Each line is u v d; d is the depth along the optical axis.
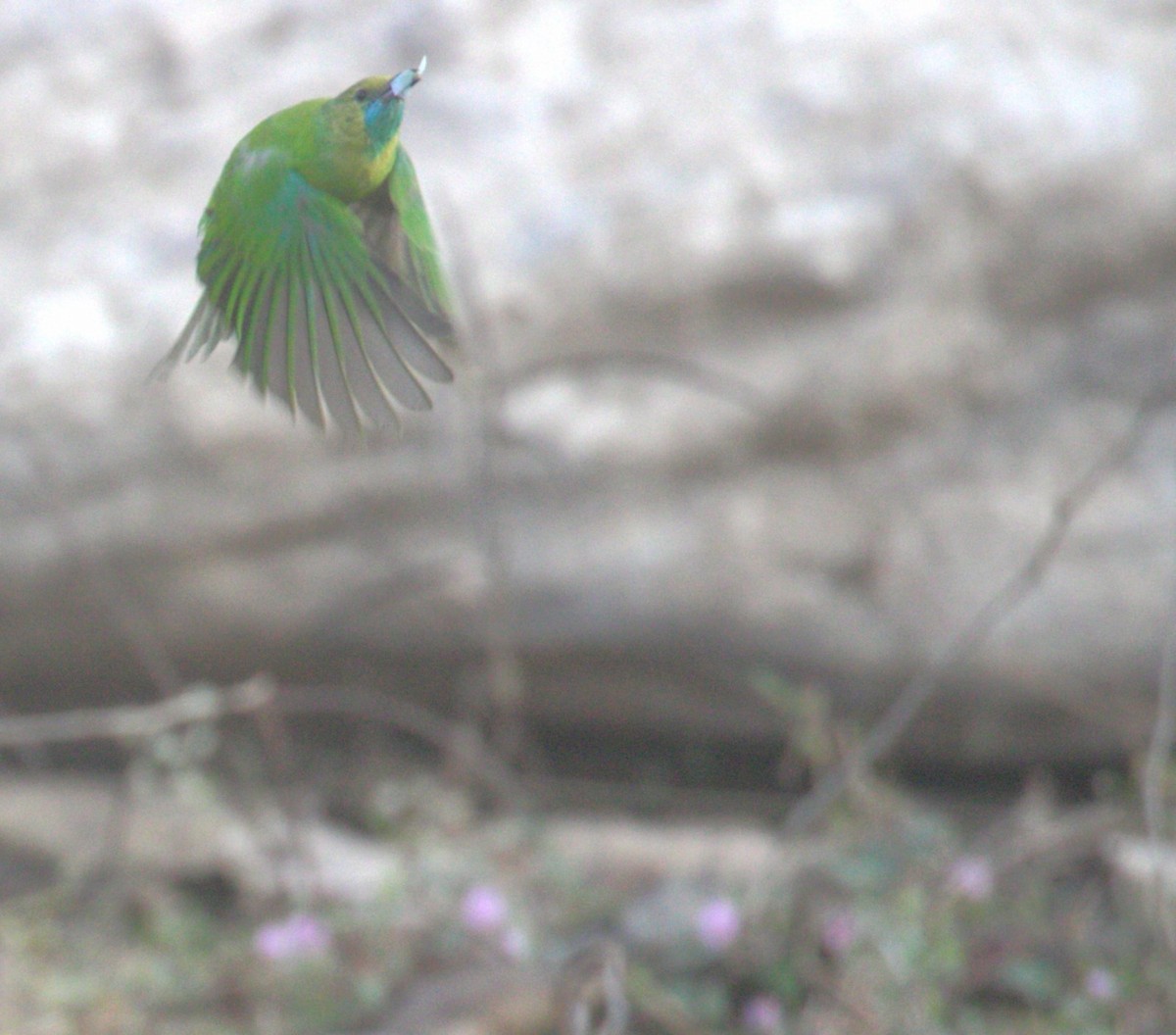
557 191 10.63
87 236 10.69
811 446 10.68
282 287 2.48
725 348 10.61
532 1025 7.98
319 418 2.39
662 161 10.71
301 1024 8.34
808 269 10.52
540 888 9.35
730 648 10.74
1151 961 8.45
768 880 8.79
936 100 10.68
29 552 10.39
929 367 10.62
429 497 10.49
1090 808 10.52
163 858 9.79
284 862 9.70
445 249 10.30
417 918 8.96
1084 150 10.55
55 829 10.06
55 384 10.34
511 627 10.66
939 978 8.45
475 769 10.48
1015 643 10.48
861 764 9.05
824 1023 8.12
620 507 10.61
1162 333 10.64
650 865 9.78
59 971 9.06
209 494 10.40
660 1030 8.47
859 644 10.68
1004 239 10.56
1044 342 10.67
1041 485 10.60
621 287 10.48
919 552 10.60
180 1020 8.59
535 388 10.48
